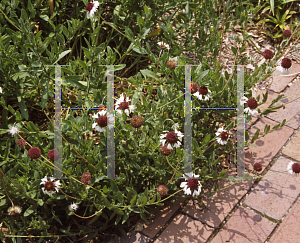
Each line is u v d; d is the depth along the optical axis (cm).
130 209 161
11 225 159
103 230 169
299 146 188
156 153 169
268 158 186
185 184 158
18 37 166
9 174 161
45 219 165
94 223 169
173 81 178
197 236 168
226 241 167
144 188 172
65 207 167
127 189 162
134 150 167
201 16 200
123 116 163
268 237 167
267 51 183
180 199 176
